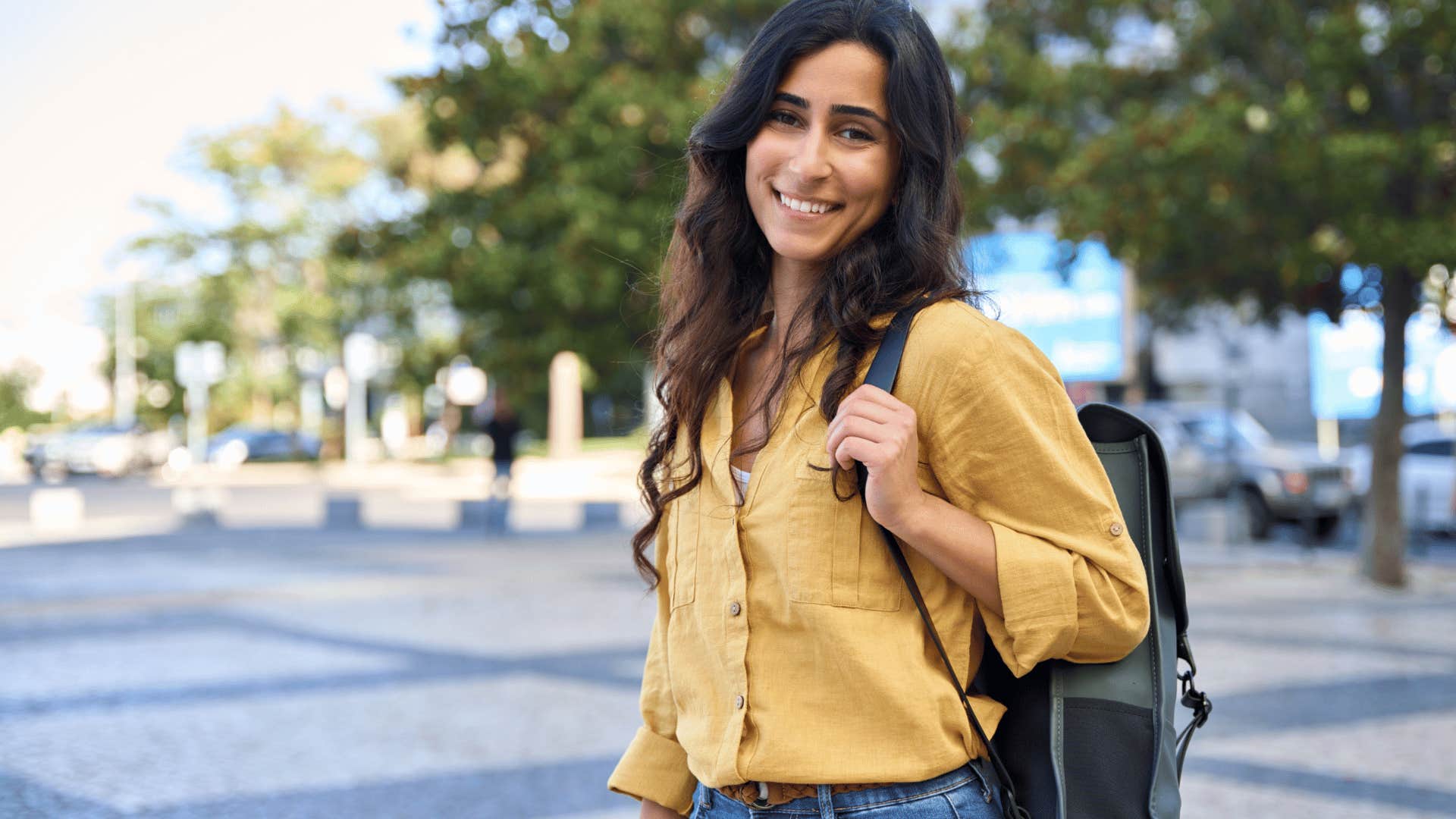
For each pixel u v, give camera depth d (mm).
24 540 18031
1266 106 11836
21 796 5188
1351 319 13430
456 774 5520
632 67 17172
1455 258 10711
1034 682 1672
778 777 1568
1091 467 1591
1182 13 12547
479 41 16766
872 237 1699
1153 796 1635
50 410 62531
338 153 42500
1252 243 12070
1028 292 20578
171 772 5562
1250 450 18766
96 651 8672
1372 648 8711
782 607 1591
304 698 7098
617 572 13602
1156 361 34531
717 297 1796
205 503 23828
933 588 1594
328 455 45562
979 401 1545
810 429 1605
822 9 1696
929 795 1574
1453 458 17125
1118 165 12117
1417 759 5676
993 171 15398
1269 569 14445
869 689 1546
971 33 16016
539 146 17062
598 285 16344
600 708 6805
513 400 18719
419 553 15938
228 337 46031
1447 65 10797
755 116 1722
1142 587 1582
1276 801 5020
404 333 44000
